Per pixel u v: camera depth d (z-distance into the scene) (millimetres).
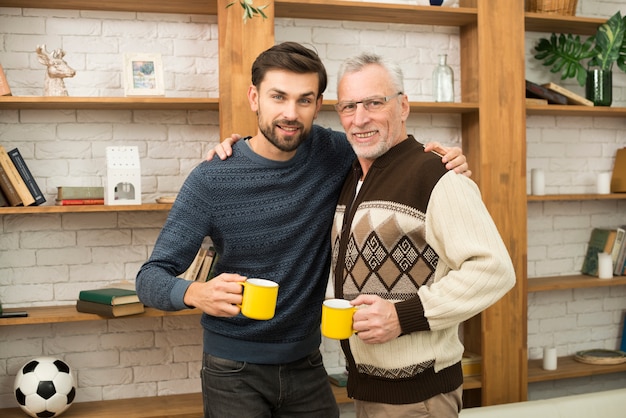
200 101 3037
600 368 3744
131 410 3113
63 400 2945
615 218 4086
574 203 3996
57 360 3008
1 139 3145
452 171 1752
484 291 1653
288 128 1879
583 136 4004
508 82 3447
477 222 1692
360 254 1825
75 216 3238
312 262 2025
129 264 3301
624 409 3006
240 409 2016
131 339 3316
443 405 1818
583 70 3764
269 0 3055
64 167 3209
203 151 3367
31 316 2928
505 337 3463
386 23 3602
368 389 1867
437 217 1722
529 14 3521
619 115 3957
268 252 1992
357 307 1747
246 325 2002
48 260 3215
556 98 3650
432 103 3342
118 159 2996
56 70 2977
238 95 3035
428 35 3666
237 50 3029
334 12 3348
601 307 4074
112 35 3246
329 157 2082
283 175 1987
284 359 2031
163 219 3338
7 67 3139
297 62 1842
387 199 1798
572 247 3996
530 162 3912
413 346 1774
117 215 3283
